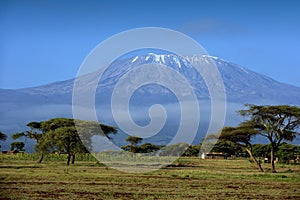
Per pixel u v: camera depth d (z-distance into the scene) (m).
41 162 65.62
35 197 22.53
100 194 24.27
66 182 30.88
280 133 52.16
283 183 34.81
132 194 24.62
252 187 30.91
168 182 33.12
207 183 33.28
